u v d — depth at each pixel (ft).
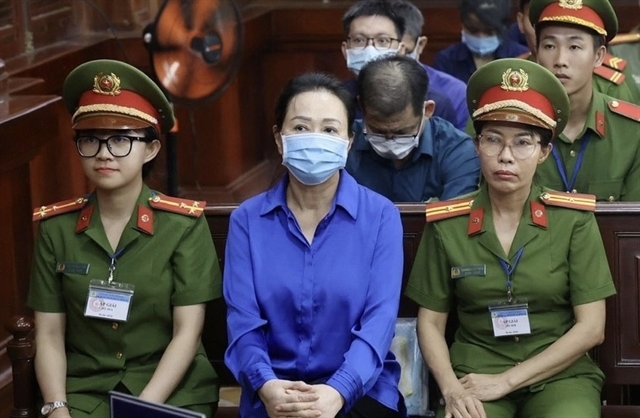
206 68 21.27
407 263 15.76
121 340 14.82
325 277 14.23
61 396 14.56
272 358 14.37
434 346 14.73
